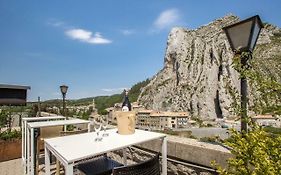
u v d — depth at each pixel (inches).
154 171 78.9
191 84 3257.9
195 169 111.0
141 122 3058.6
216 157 100.0
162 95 3503.9
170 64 3732.8
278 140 52.6
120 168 68.4
